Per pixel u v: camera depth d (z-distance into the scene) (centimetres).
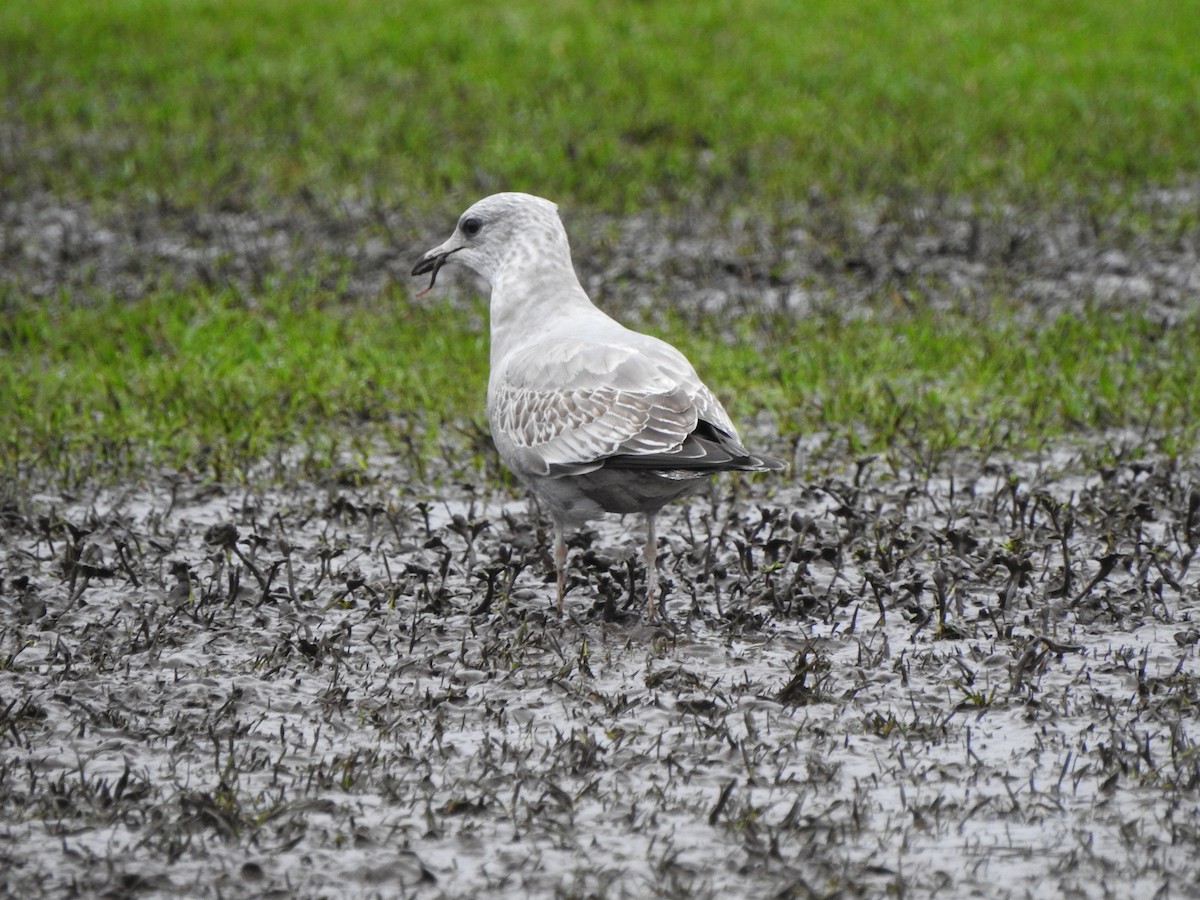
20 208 2227
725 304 1792
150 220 2172
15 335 1689
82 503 1243
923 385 1546
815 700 855
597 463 921
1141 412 1452
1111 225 2139
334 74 2975
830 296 1861
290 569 1041
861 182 2327
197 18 3406
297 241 2048
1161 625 970
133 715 842
